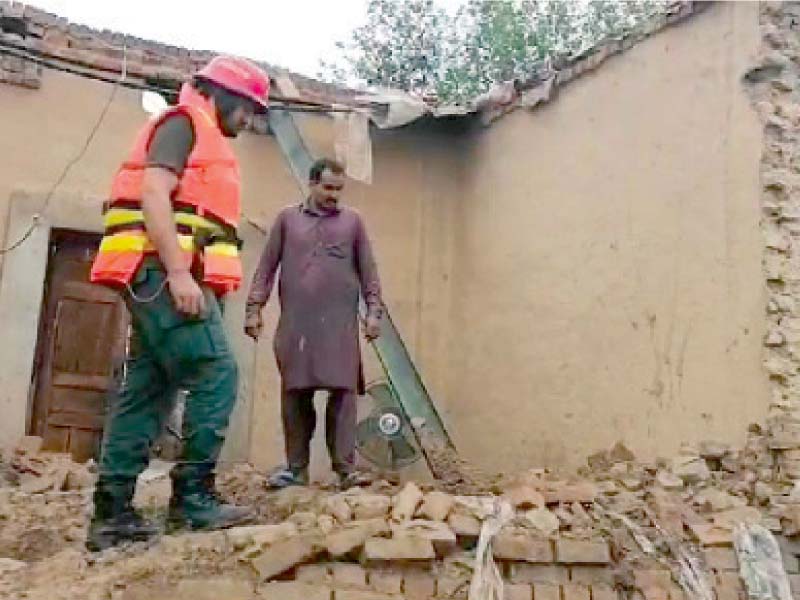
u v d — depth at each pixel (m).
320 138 8.05
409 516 3.82
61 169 7.24
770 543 4.35
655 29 6.13
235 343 7.52
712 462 5.19
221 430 3.79
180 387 3.83
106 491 3.77
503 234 7.62
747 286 5.18
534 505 4.14
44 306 7.19
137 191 3.69
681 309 5.63
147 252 3.64
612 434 6.09
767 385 4.97
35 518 4.53
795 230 5.15
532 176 7.32
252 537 3.62
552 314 6.88
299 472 5.01
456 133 8.48
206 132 3.79
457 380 8.02
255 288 5.21
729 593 4.16
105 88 7.45
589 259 6.54
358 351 5.11
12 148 7.11
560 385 6.68
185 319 3.63
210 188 3.76
